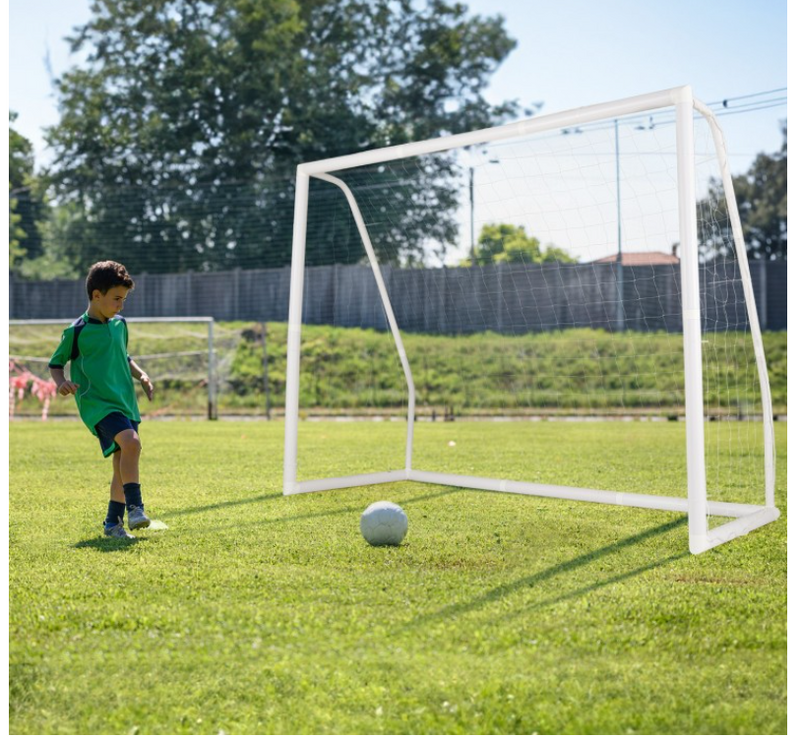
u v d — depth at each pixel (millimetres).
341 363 15641
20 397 13172
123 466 4020
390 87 24891
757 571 3461
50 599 3012
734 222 4738
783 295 16391
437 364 15164
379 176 15133
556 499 5293
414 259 12555
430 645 2547
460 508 4953
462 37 25109
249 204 23844
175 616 2811
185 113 24422
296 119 24109
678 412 13086
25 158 24859
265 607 2912
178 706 2170
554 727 2041
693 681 2295
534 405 14398
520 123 4539
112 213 24250
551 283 13648
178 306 19844
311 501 5156
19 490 5598
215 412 13062
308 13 24641
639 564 3578
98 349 4121
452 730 2035
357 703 2170
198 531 4234
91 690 2264
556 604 2945
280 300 19047
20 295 20312
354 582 3242
